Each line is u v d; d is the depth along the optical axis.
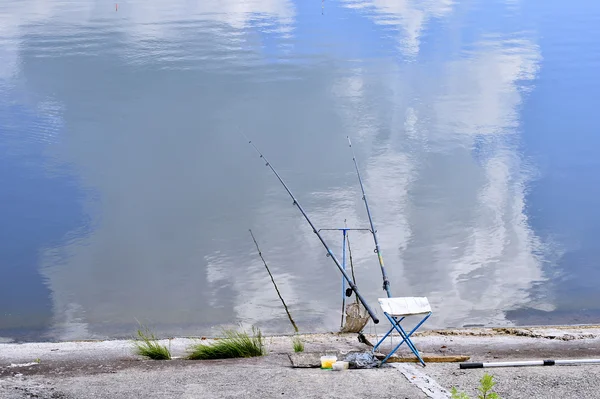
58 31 33.09
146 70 26.62
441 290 12.03
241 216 15.10
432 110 22.17
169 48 29.75
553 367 7.03
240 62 27.66
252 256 13.35
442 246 13.66
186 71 26.52
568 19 36.22
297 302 11.54
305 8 38.69
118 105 22.66
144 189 16.53
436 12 38.16
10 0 41.06
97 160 18.48
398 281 12.32
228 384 6.44
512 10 38.47
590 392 6.15
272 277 12.26
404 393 6.08
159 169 17.73
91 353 8.61
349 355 7.32
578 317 11.09
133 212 15.38
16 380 6.88
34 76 25.88
